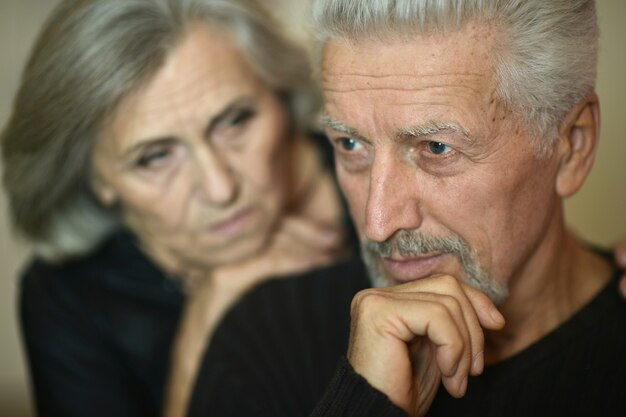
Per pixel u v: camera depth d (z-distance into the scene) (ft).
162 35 4.41
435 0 2.61
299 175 5.59
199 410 3.78
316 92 5.29
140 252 5.69
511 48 2.72
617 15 7.11
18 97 4.91
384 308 2.72
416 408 2.91
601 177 7.47
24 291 5.93
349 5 2.75
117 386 5.71
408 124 2.74
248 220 4.93
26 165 5.17
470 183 2.84
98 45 4.36
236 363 3.81
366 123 2.84
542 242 3.22
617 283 3.44
